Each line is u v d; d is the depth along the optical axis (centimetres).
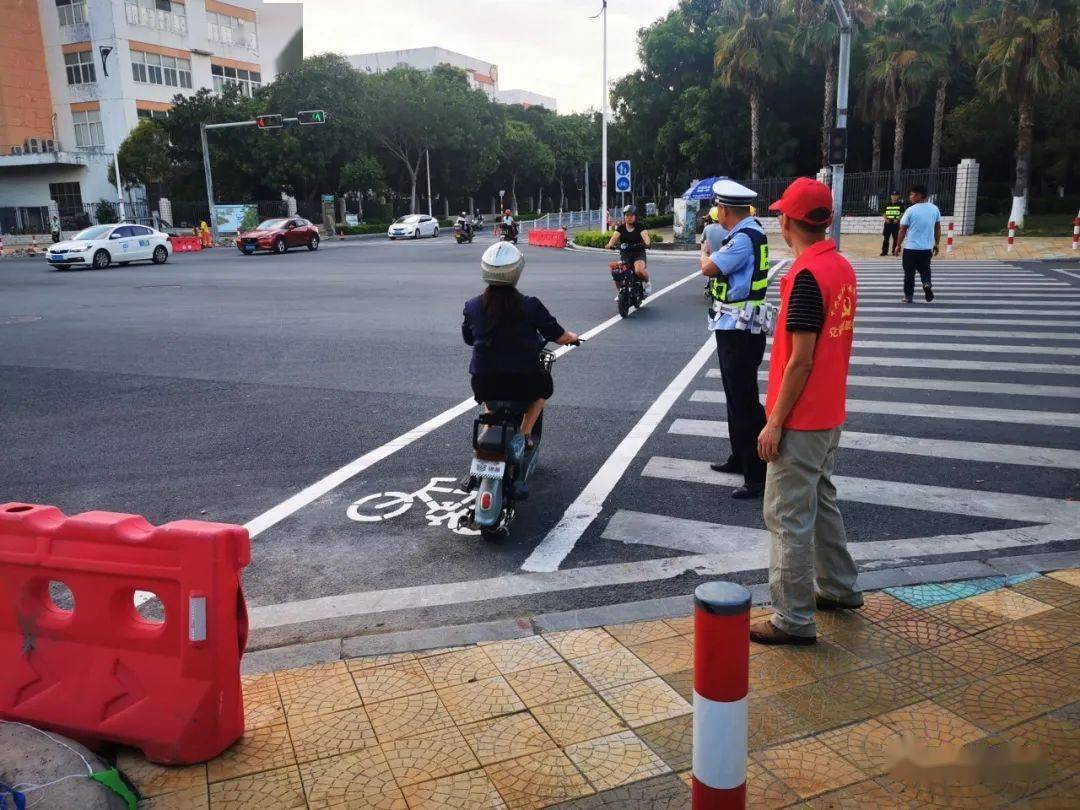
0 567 318
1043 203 4509
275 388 930
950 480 586
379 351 1140
